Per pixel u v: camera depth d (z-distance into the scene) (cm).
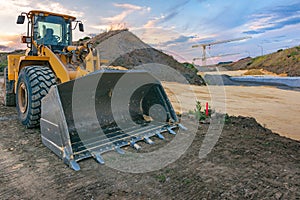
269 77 1970
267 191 220
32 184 235
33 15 508
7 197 212
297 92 1192
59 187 229
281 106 790
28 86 393
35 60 456
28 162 285
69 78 406
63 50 493
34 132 397
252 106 788
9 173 257
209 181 239
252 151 321
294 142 367
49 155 305
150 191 223
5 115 524
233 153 313
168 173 258
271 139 377
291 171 261
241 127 449
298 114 645
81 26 561
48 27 519
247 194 215
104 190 225
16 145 338
